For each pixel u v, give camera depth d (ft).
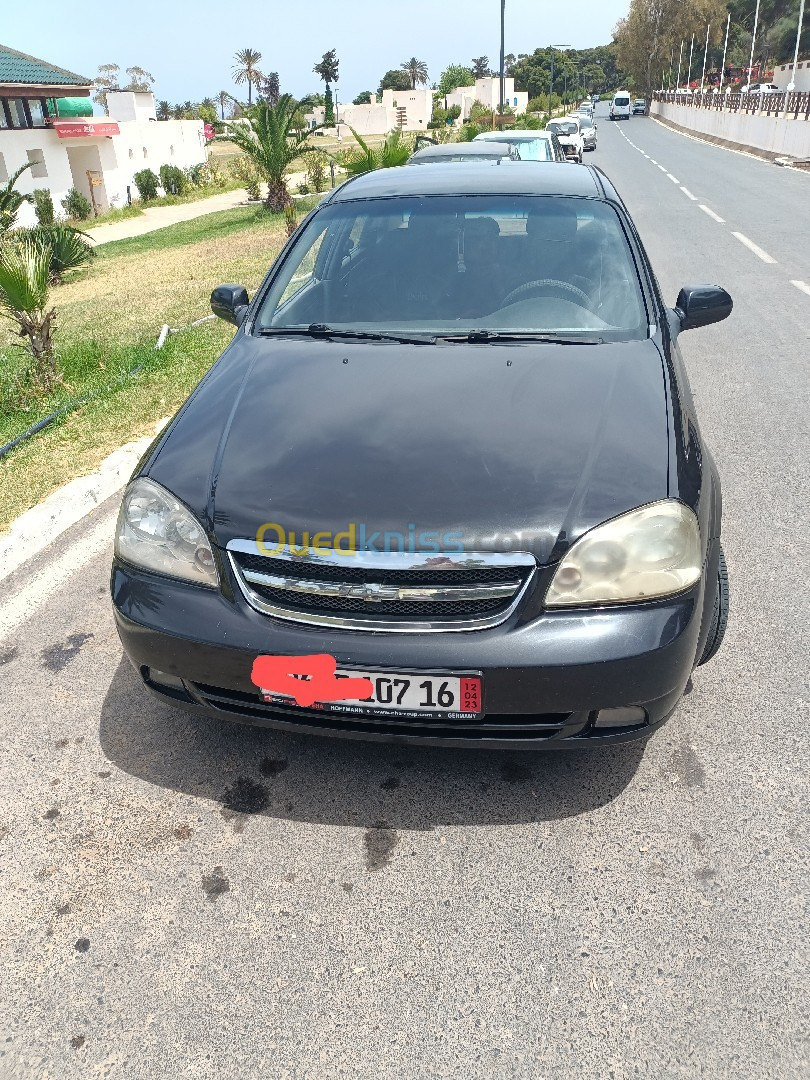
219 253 57.11
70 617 11.28
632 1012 6.00
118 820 7.89
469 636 6.79
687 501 7.33
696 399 18.85
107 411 18.85
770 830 7.50
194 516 7.44
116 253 67.92
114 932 6.79
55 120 101.91
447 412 8.03
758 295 28.58
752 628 10.41
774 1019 5.91
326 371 8.97
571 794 7.98
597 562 6.84
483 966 6.38
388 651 6.79
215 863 7.40
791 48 291.99
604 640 6.73
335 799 8.04
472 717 6.90
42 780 8.41
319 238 11.28
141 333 28.25
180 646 7.29
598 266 10.27
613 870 7.16
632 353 9.07
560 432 7.71
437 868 7.25
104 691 9.75
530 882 7.08
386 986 6.26
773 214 48.11
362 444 7.68
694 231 42.47
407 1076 5.65
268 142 76.38
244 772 8.43
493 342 9.40
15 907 7.04
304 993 6.24
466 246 10.64
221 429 8.25
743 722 8.82
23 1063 5.84
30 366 22.65
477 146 32.12
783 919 6.65
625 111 246.68
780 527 12.97
